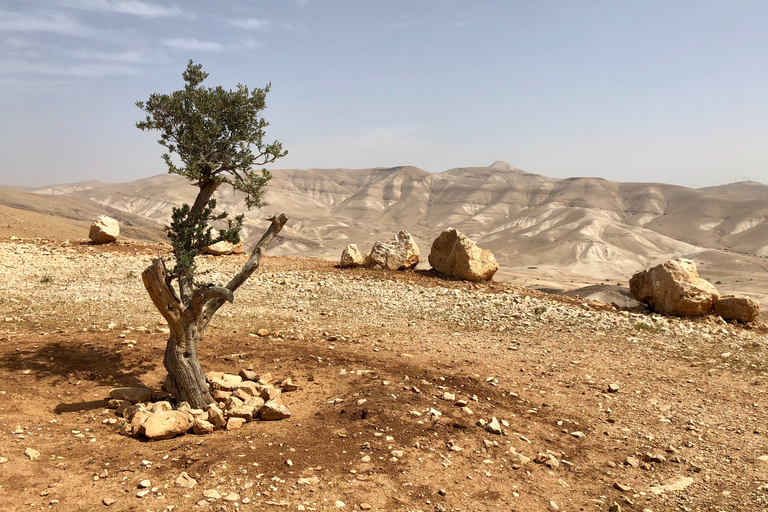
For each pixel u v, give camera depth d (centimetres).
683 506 636
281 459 663
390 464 673
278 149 921
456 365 1152
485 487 648
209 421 791
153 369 1049
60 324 1318
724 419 912
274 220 889
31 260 2238
